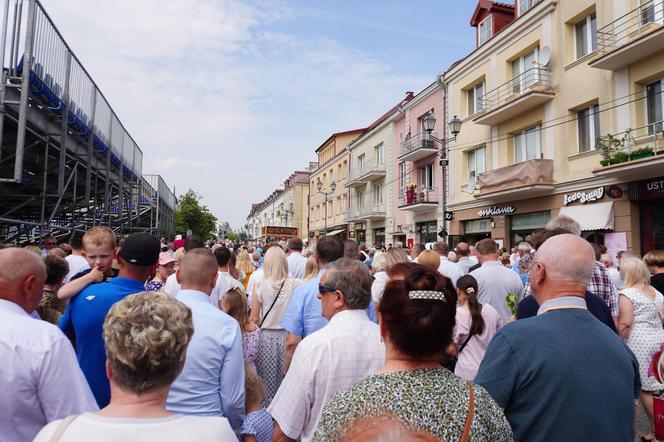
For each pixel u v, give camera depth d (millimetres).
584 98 14156
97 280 3100
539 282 2217
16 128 8930
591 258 2152
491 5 19812
